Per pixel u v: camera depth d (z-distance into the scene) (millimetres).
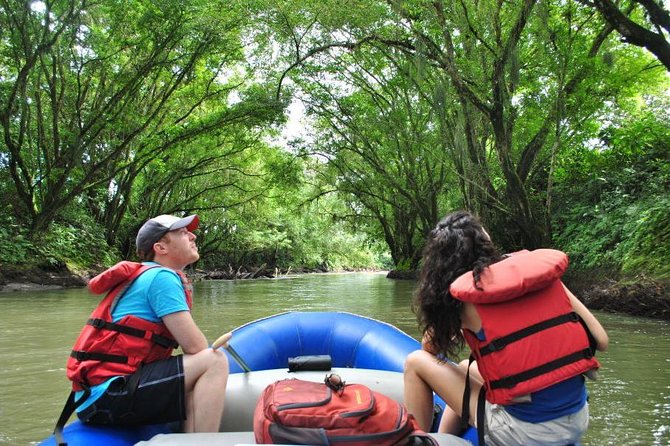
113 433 1979
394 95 16875
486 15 10602
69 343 5770
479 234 1922
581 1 8352
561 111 10773
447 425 2223
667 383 3986
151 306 2104
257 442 1690
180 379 2033
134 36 16000
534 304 1732
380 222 28188
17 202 16688
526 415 1729
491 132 12773
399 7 10047
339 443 1562
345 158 21984
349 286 17859
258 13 13352
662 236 8820
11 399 3656
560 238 12172
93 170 16188
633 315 8094
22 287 13539
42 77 16906
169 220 2385
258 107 16578
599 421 3139
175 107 20438
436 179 20469
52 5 14109
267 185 23297
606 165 12102
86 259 17078
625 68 11242
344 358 3256
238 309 9336
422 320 1979
